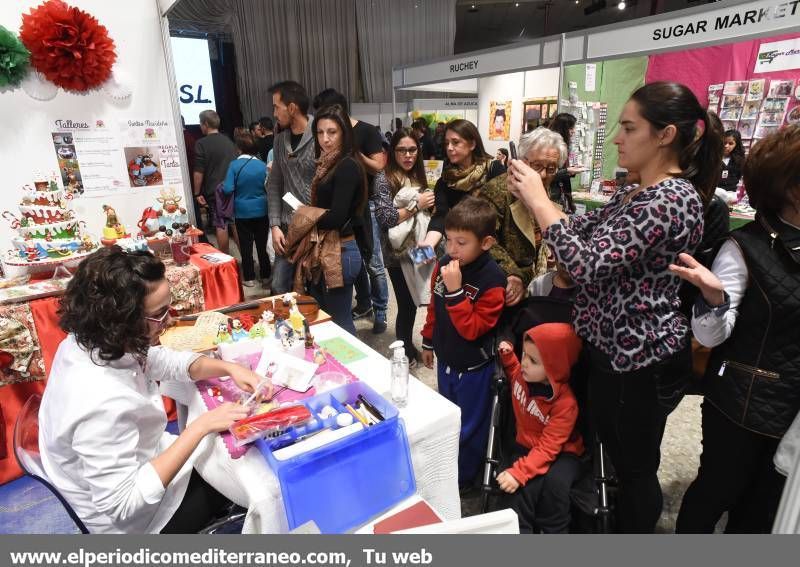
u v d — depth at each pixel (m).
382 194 2.39
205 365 1.32
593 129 3.09
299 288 2.19
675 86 1.04
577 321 1.27
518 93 3.86
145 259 1.05
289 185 2.49
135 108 2.37
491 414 1.61
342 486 1.00
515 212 1.80
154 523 1.18
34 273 2.10
